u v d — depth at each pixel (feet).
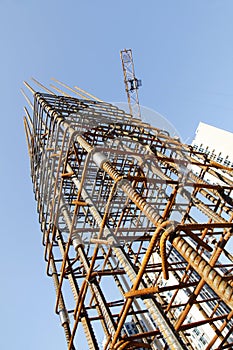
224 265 28.86
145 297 14.56
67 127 22.65
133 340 15.97
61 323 24.80
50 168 29.17
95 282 19.74
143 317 22.31
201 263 10.93
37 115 37.40
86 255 21.45
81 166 25.75
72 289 23.72
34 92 38.14
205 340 107.86
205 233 25.75
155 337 21.09
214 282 10.41
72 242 22.54
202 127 160.15
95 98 45.44
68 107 32.53
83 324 20.83
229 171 29.48
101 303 19.39
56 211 25.11
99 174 28.94
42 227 35.83
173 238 12.26
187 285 16.06
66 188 34.63
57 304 25.95
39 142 35.29
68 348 20.94
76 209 20.99
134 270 15.57
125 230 21.91
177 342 12.12
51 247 28.45
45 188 30.40
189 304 14.66
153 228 23.73
